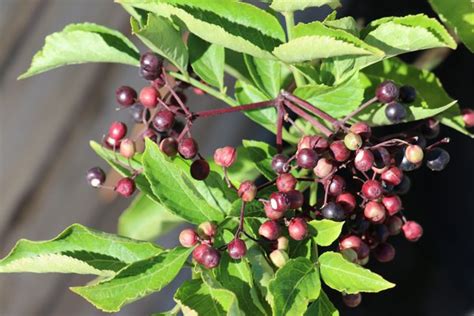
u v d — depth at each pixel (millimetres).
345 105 439
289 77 477
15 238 612
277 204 405
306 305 398
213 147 608
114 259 425
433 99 480
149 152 418
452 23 456
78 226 422
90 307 613
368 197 423
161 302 609
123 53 457
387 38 419
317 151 418
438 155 444
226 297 407
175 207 419
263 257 416
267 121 460
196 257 406
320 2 414
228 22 428
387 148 436
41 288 615
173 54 439
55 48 458
